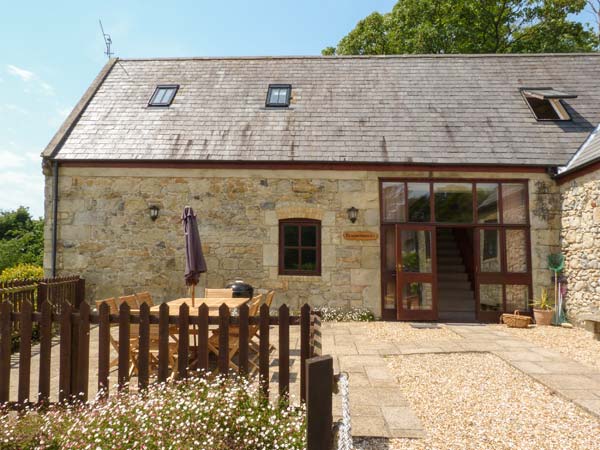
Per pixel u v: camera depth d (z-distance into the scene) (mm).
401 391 4262
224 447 2701
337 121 9625
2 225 24609
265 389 3441
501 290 8586
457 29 16922
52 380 4645
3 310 3623
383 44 18750
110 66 11688
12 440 2814
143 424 2729
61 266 8859
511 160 8578
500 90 10391
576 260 7938
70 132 9391
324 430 2348
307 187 8852
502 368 5078
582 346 6234
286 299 8742
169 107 10109
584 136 8953
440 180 8750
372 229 8750
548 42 17578
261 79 11023
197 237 5973
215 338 4988
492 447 3100
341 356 5609
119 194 8922
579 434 3299
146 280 8836
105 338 3580
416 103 10078
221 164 8852
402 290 8523
